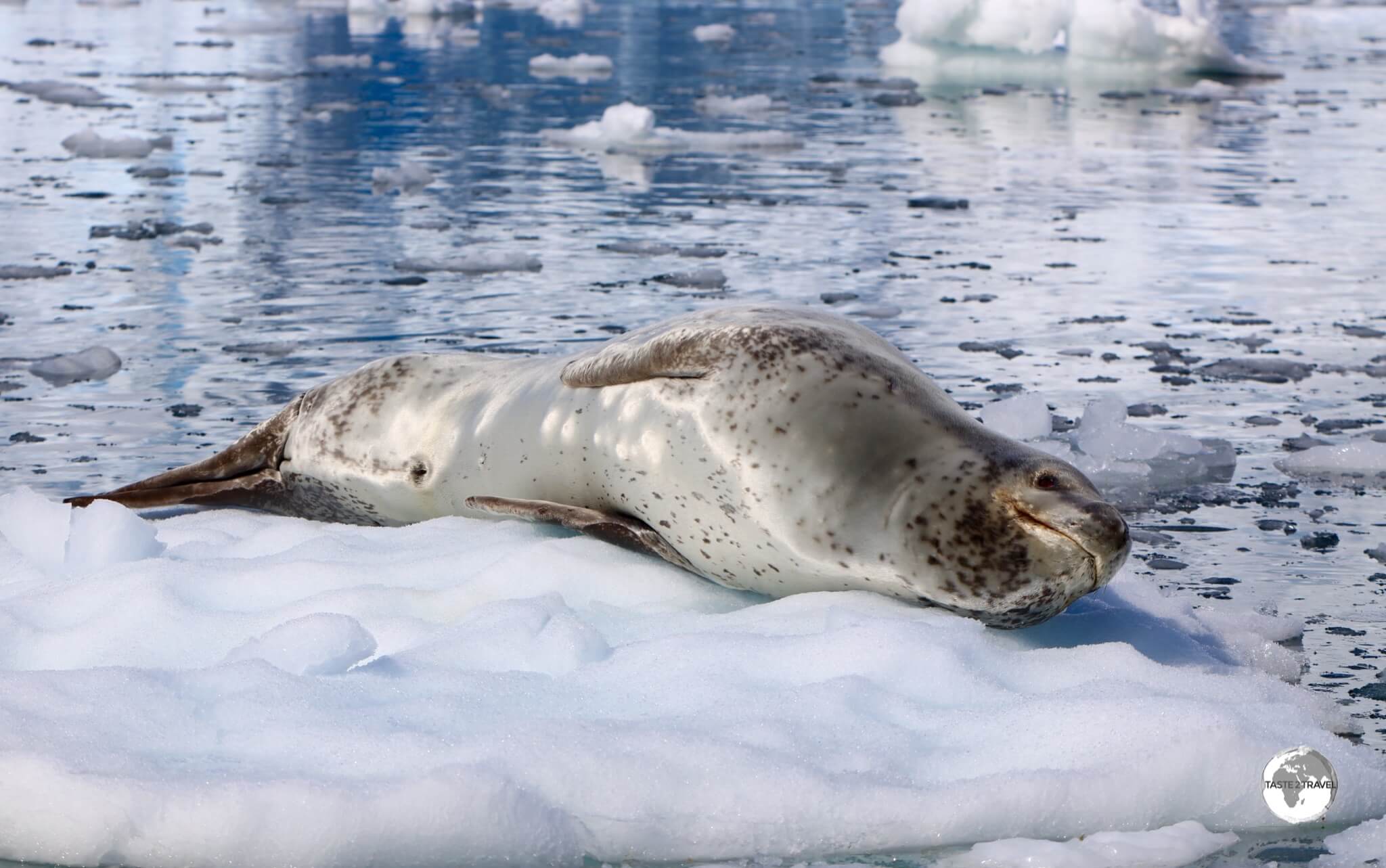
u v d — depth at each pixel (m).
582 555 17.09
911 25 96.00
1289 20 140.00
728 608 16.83
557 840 11.46
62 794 11.19
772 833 11.62
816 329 17.12
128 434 24.38
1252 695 14.16
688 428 16.81
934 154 61.69
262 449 21.39
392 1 138.88
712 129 68.31
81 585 16.05
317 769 11.84
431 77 85.44
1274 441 25.52
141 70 85.44
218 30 109.06
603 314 33.62
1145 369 30.23
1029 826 11.88
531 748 11.90
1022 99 81.75
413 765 11.82
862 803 11.69
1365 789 12.40
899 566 15.91
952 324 33.66
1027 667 14.54
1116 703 12.98
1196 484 23.05
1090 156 61.47
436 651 14.38
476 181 53.19
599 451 17.72
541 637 14.55
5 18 115.75
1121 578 18.00
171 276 37.09
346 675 13.67
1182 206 50.09
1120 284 38.31
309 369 28.67
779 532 16.34
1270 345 32.47
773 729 12.60
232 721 12.63
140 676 13.24
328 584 16.55
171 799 11.09
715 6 143.50
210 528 19.20
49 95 71.94
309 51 98.44
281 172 53.94
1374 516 21.52
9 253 39.31
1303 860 11.66
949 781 12.16
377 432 20.31
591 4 138.12
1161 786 12.08
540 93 79.44
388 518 20.77
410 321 32.72
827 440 16.23
